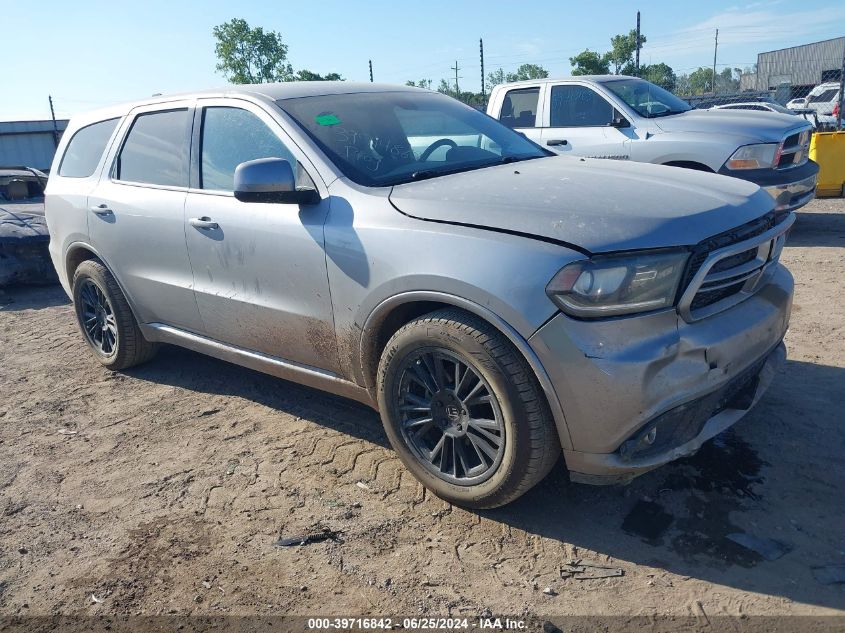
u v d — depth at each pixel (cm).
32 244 765
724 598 238
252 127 366
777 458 316
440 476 299
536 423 261
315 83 405
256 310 359
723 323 267
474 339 265
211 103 393
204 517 311
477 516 295
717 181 318
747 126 716
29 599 267
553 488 310
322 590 259
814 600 234
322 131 347
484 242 265
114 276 458
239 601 257
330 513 305
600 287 243
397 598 252
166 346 532
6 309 719
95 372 505
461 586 255
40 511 327
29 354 561
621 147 762
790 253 708
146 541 296
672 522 279
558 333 246
